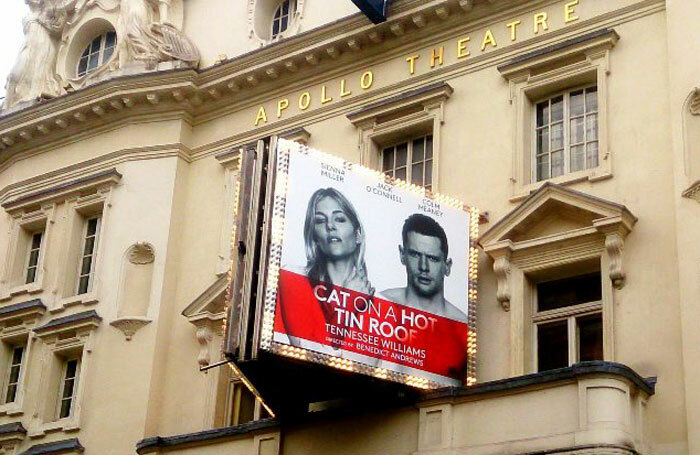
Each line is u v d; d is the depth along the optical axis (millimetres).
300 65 26484
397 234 21141
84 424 26016
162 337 26125
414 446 19422
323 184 20719
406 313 20672
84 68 30750
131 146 28234
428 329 20812
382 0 24969
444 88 24141
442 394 19344
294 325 19500
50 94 30219
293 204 20281
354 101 25672
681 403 19047
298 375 20188
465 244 21859
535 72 23250
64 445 25859
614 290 20516
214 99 27859
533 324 21562
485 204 22844
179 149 27797
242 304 19781
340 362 19672
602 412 17750
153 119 28297
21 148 30438
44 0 31750
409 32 25172
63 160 29547
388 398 20297
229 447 21516
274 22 28688
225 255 26203
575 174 21906
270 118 26922
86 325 26781
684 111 20797
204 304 25422
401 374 20156
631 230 20766
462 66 24312
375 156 25062
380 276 20656
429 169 24375
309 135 26047
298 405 20969
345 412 20328
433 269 21281
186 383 25469
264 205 20312
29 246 29766
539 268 21531
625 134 21609
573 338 21016
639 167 21203
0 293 29031
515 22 23938
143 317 26312
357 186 21062
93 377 26391
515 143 22938
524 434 18359
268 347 19156
